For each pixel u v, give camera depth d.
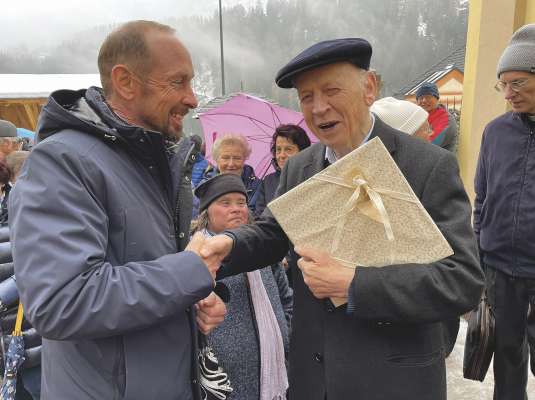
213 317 1.35
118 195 1.11
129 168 1.16
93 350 1.12
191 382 1.30
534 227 2.25
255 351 1.82
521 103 2.23
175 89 1.18
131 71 1.15
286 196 1.21
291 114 4.11
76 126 1.11
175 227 1.30
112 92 1.20
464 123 4.65
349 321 1.33
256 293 1.86
